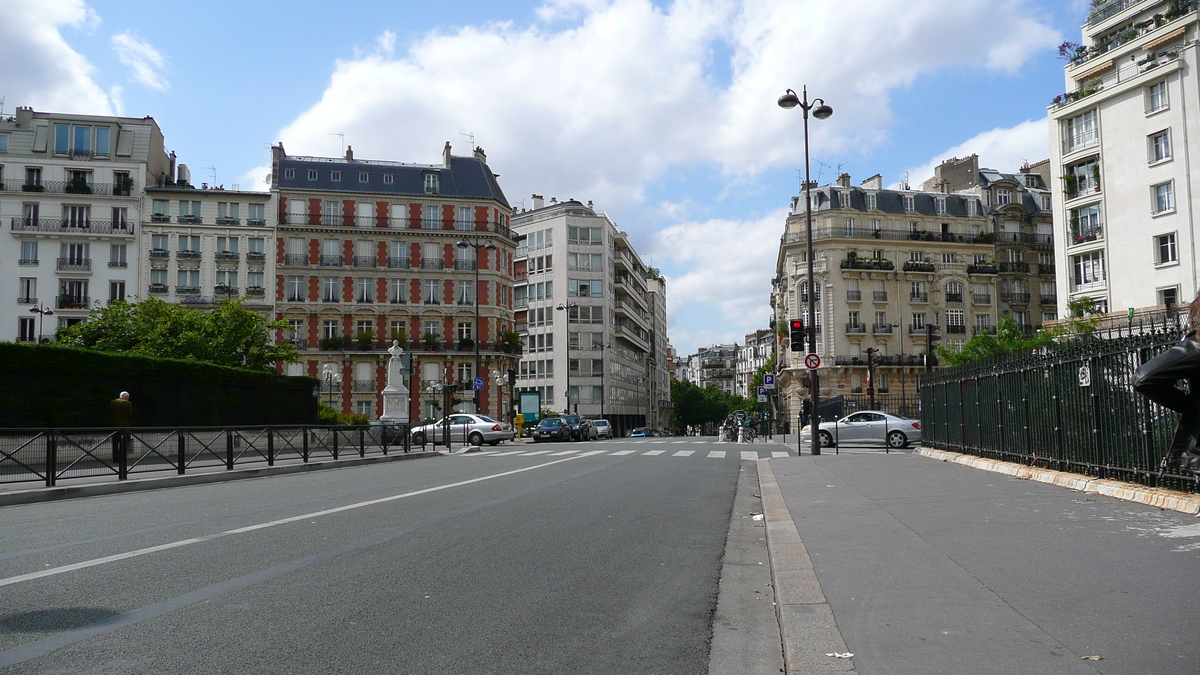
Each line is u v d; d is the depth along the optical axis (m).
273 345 43.41
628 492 12.80
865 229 70.19
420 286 63.81
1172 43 37.88
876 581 5.57
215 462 17.39
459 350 63.53
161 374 24.19
